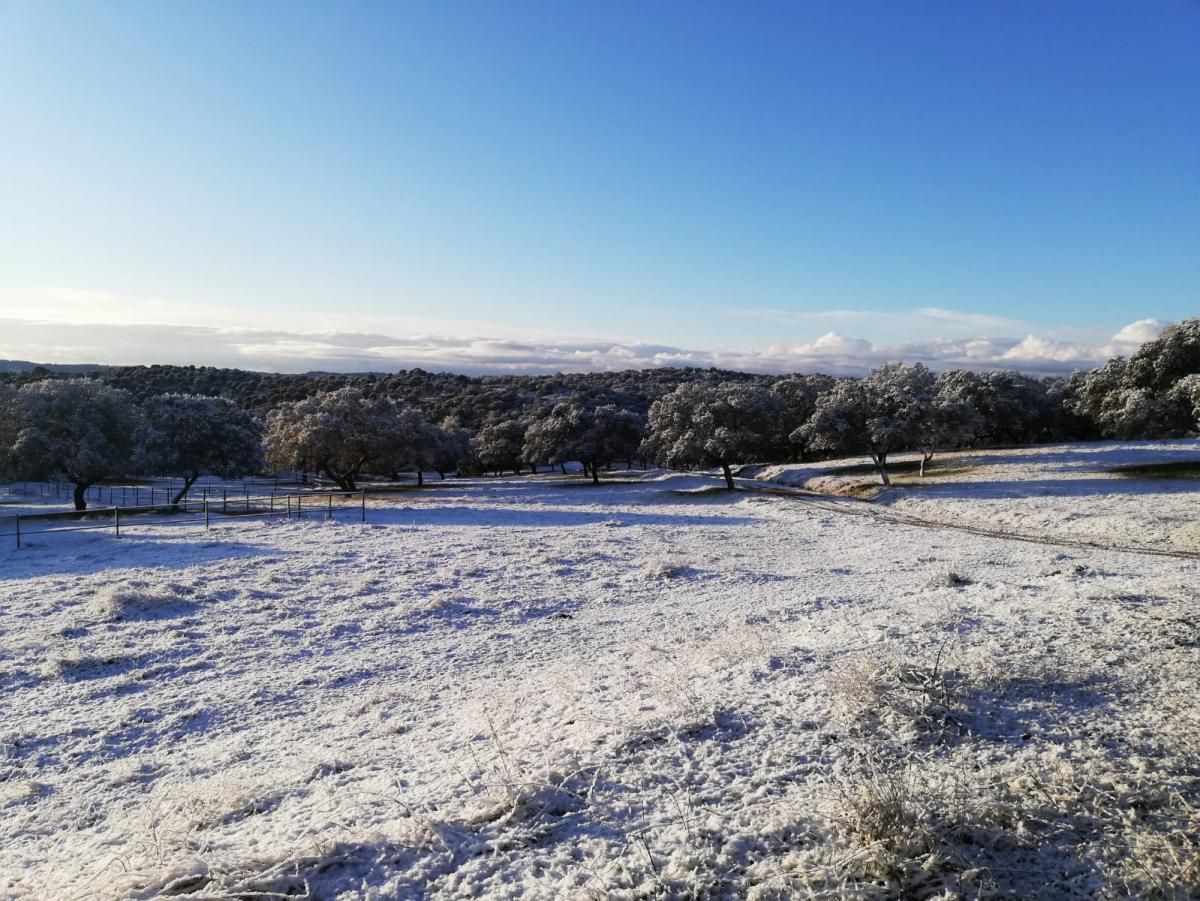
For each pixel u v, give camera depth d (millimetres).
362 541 30859
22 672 13188
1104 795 5219
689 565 23922
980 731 6449
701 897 4312
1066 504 35750
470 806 5598
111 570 23594
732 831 4977
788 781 5715
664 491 57438
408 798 5992
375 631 16172
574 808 5488
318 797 6449
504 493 59406
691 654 10812
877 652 9062
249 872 4805
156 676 13008
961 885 4336
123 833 6379
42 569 24203
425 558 26312
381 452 61438
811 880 4355
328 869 4875
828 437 49188
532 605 18609
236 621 17047
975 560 23766
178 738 10094
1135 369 47938
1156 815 4973
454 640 15250
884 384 51312
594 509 45969
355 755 7906
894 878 4402
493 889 4504
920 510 40844
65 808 7652
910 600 14266
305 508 46125
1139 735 6195
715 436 52812
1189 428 44906
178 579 21875
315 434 57312
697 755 6273
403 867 4844
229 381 172375
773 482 63094
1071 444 64062
